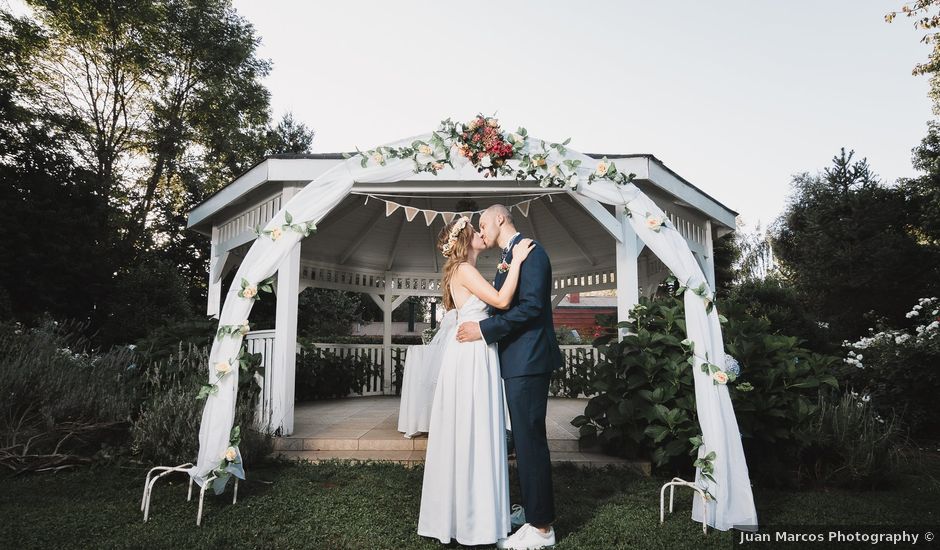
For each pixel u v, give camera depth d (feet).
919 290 39.40
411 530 8.66
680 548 8.00
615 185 11.10
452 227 9.45
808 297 43.60
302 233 10.76
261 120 61.00
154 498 10.37
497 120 11.23
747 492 9.17
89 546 7.78
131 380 15.40
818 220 45.03
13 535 8.16
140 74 52.37
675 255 10.55
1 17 44.96
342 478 12.07
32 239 33.32
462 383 8.45
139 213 51.34
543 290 8.46
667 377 12.87
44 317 28.35
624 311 15.20
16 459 12.35
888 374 18.98
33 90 45.57
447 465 8.22
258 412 15.42
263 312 44.75
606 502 10.55
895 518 9.59
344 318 60.85
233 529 8.54
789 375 12.66
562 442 14.57
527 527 8.23
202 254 51.67
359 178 11.19
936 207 41.65
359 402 25.70
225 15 57.31
